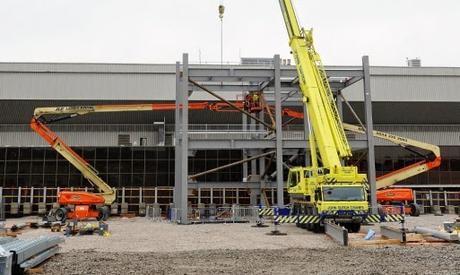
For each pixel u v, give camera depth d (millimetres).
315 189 26156
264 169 41719
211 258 16000
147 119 56125
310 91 28094
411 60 61844
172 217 38125
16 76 53500
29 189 51188
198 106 48031
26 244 14180
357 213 24938
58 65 54062
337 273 12805
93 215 37500
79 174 52938
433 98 56344
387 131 59094
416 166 45031
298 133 55375
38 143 55188
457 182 57906
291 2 30781
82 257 16328
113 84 54156
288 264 14516
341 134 27562
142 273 13070
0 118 55219
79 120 55562
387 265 14062
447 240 20438
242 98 52156
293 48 30312
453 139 59500
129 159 53625
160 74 54719
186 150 34844
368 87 36688
